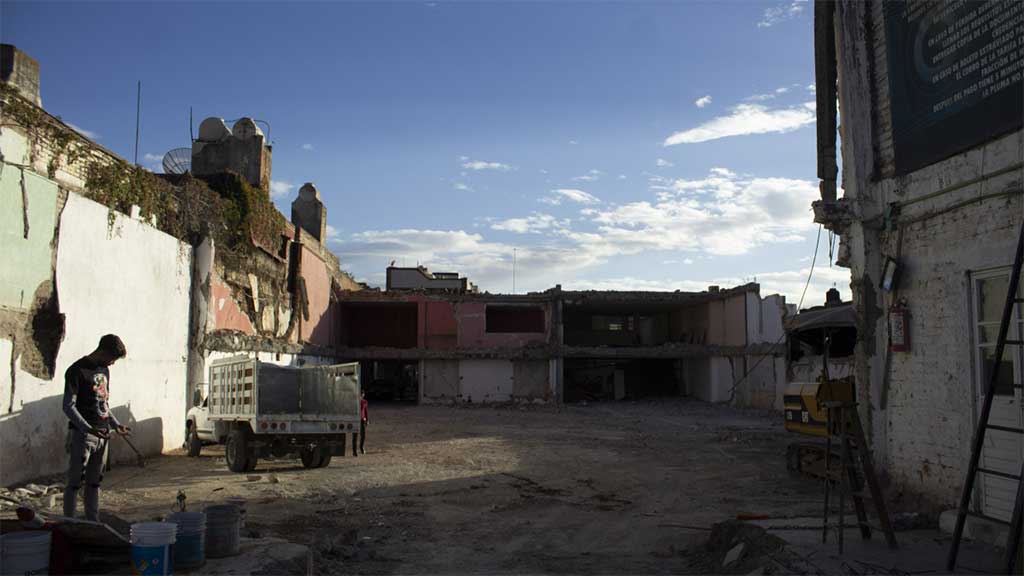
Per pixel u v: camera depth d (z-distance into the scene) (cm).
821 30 1229
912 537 814
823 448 1431
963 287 895
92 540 655
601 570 824
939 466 927
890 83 1053
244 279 2620
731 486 1415
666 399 4644
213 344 2147
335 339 4319
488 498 1266
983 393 862
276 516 1078
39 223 1334
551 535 1002
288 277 3316
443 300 4412
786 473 1586
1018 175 808
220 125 3150
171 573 638
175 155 3122
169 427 1897
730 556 821
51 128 1431
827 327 1681
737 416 3428
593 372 5028
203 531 679
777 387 3784
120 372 1639
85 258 1484
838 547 745
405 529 1021
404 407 4091
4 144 1280
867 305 1081
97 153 1611
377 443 2175
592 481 1466
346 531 986
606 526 1060
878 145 1095
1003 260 830
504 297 4406
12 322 1253
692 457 1867
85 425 749
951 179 913
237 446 1533
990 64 850
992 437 828
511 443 2180
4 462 1216
